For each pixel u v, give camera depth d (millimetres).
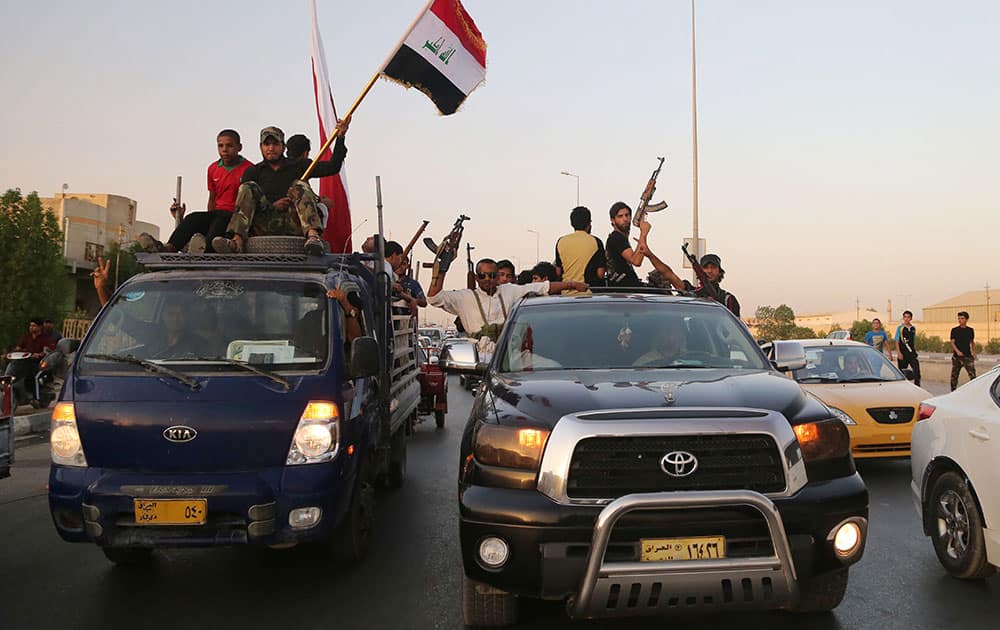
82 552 5953
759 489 3666
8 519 7059
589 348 5051
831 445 3873
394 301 8406
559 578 3566
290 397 4820
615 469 3637
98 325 5215
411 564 5531
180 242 6777
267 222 6539
